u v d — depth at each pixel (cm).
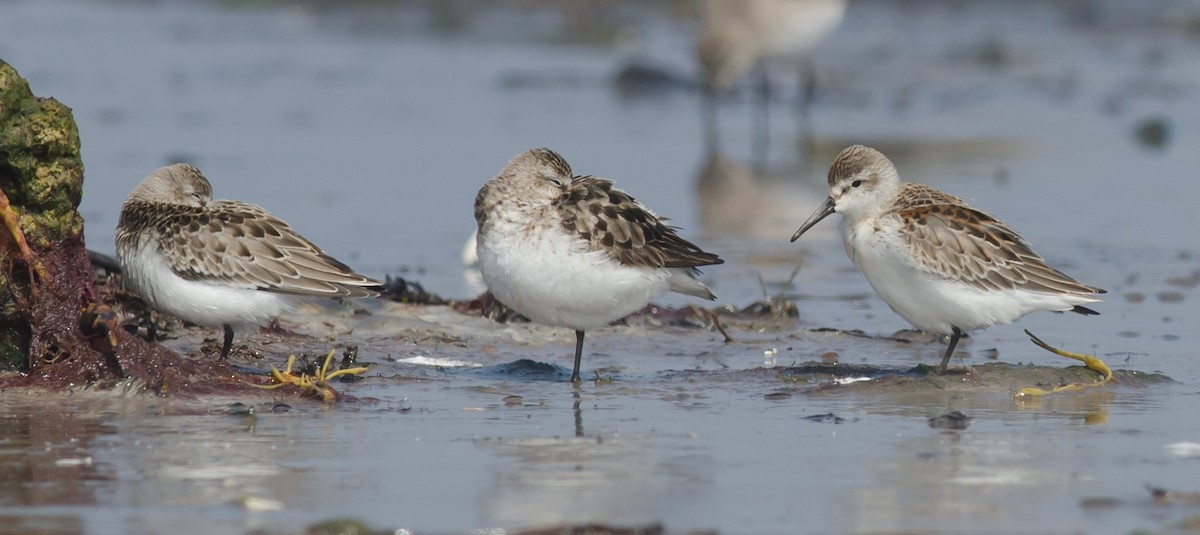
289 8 4394
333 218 2070
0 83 1187
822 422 1155
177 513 909
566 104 3166
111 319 1207
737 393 1262
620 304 1301
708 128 3031
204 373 1235
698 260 1316
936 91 3400
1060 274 1301
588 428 1129
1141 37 3972
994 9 4303
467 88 3294
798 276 1856
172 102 2995
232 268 1231
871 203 1350
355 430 1113
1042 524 902
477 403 1212
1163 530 889
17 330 1226
